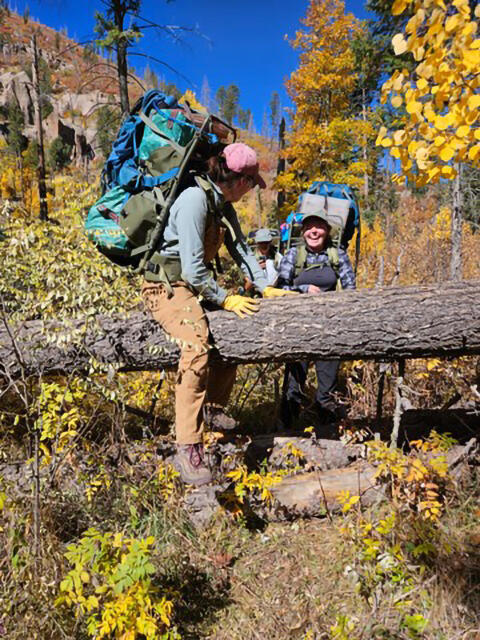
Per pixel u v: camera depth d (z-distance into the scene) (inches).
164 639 78.0
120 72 319.6
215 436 131.3
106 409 142.7
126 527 110.4
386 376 157.1
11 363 123.0
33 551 84.0
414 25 74.4
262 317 114.4
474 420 132.5
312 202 162.4
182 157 99.6
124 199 105.5
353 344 113.7
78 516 110.7
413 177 92.0
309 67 591.5
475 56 73.7
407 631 87.7
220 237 111.8
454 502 114.7
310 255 153.3
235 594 98.6
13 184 890.7
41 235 113.3
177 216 99.1
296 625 90.7
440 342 110.7
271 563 105.7
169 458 127.7
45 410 112.2
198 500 116.7
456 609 89.7
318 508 115.6
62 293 107.7
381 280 180.1
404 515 107.7
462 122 80.0
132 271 112.5
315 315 113.6
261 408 172.6
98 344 120.0
